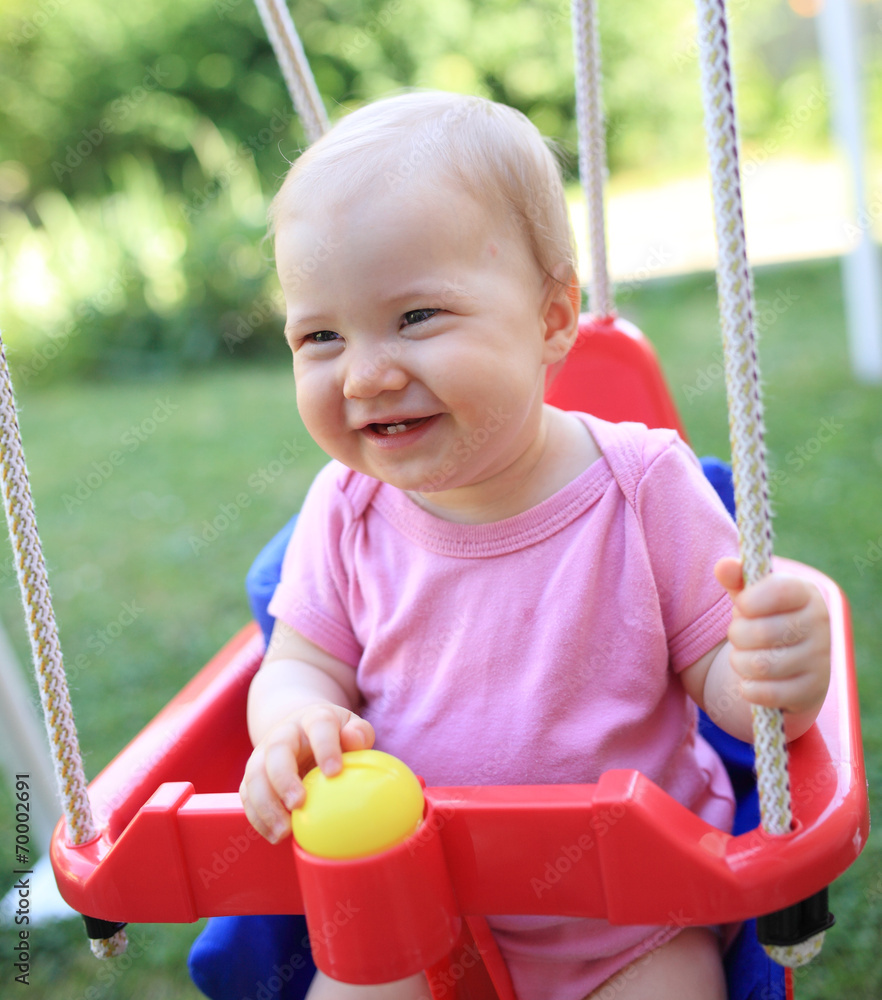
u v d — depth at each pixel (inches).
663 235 197.8
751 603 22.6
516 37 236.7
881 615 73.0
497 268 28.8
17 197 253.0
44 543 111.7
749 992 29.6
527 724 31.1
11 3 239.3
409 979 30.2
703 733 39.3
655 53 248.7
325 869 22.4
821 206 218.4
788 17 268.4
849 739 26.8
